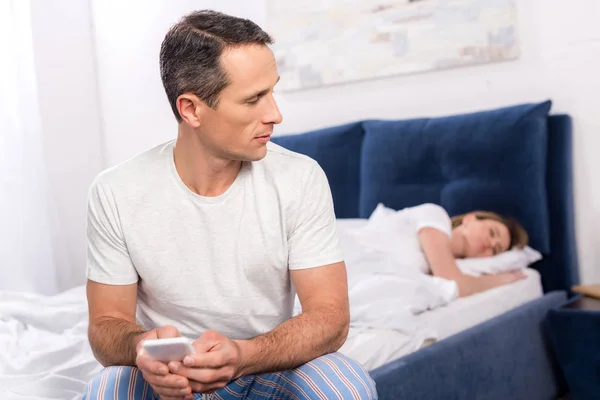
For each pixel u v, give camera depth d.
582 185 2.49
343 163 2.96
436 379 1.67
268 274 1.26
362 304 1.84
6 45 3.39
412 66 2.84
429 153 2.67
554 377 2.24
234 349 1.02
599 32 2.41
